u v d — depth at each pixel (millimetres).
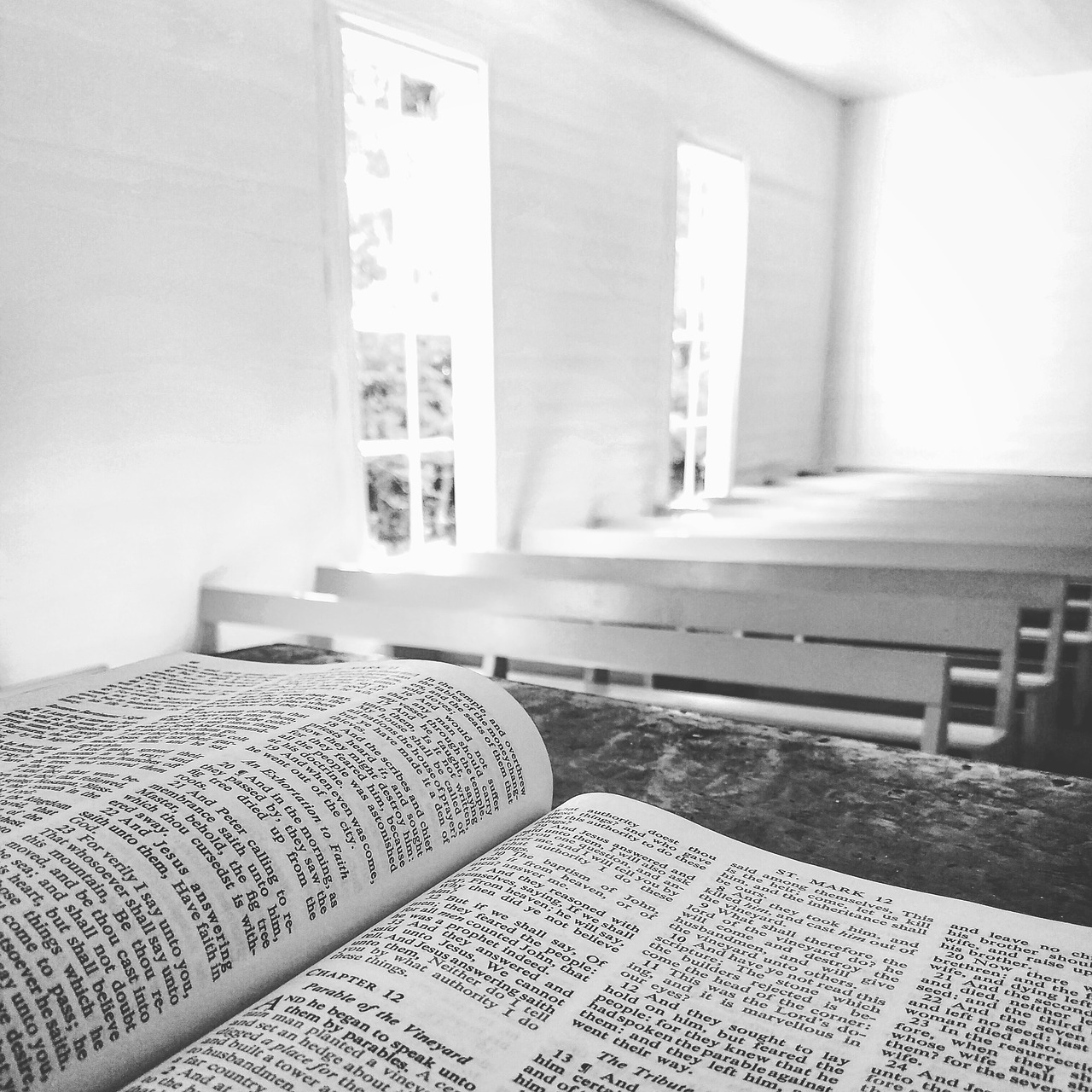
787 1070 397
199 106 2195
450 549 3428
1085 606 2775
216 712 744
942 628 1701
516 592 2096
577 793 809
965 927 521
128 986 442
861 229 6176
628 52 3916
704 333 5293
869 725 1821
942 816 751
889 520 3465
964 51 4984
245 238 2338
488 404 3389
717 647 1469
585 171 3727
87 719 757
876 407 6305
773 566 2293
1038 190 5633
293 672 900
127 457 2104
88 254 1989
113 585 2098
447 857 614
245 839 533
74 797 562
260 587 2457
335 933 534
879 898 557
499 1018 428
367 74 3203
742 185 5016
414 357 3305
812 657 1389
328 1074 386
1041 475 5211
